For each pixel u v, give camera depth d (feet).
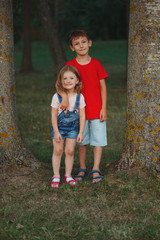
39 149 16.84
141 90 11.61
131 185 11.06
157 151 11.56
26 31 58.85
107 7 91.91
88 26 81.66
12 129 12.64
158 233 8.60
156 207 9.86
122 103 27.43
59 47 41.78
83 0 74.84
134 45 11.68
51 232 8.68
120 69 52.90
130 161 12.11
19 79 48.98
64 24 64.13
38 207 9.93
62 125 11.18
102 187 11.06
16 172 12.22
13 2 16.96
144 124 11.67
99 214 9.57
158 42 11.23
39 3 40.91
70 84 10.83
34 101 30.04
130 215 9.50
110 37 108.47
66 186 11.18
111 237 8.48
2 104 12.25
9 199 10.38
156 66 11.33
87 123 11.91
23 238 8.43
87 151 16.42
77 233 8.63
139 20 11.42
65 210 9.76
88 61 11.62
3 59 12.12
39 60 76.54
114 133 19.06
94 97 11.63
